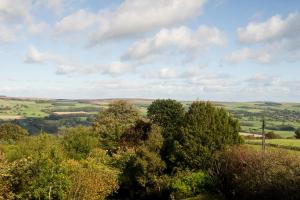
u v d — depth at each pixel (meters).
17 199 28.67
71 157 54.91
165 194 41.44
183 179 38.00
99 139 71.19
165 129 64.38
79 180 32.41
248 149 36.09
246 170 32.31
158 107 77.62
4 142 90.75
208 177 37.62
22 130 113.62
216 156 39.03
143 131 66.56
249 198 32.06
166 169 44.81
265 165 31.14
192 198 35.97
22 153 43.44
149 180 43.56
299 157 30.75
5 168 28.06
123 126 76.75
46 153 33.00
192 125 42.69
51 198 29.75
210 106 44.19
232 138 43.38
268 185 29.81
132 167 46.41
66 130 60.72
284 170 29.14
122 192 48.41
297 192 27.78
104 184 38.09
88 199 32.78
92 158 53.16
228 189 35.19
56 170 30.62
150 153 44.28
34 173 29.45
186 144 42.09
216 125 42.69
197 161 41.62
